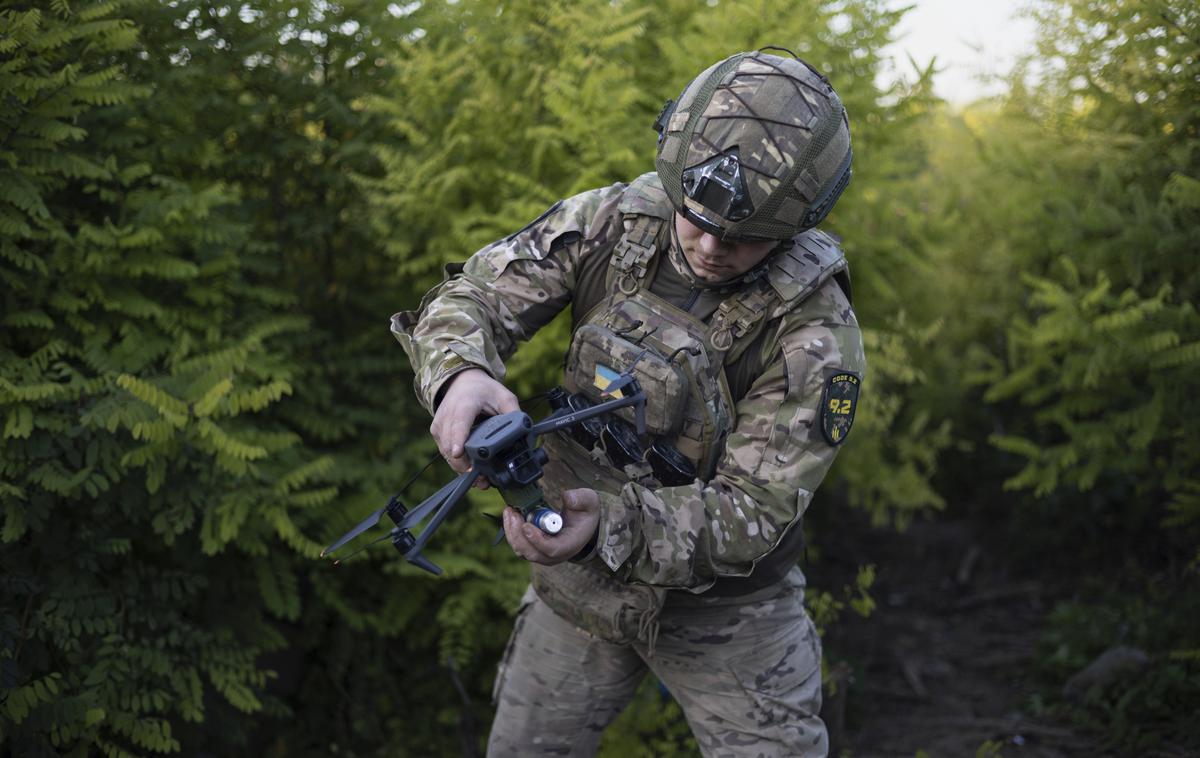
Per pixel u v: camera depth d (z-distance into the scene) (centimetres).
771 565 178
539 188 283
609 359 166
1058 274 366
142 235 245
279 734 294
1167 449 359
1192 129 316
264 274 300
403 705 308
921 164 415
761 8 293
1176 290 324
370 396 304
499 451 134
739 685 182
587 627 181
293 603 267
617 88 290
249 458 244
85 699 216
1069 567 447
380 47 296
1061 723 328
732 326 162
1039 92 352
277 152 288
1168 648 341
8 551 225
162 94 271
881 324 340
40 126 231
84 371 251
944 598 434
